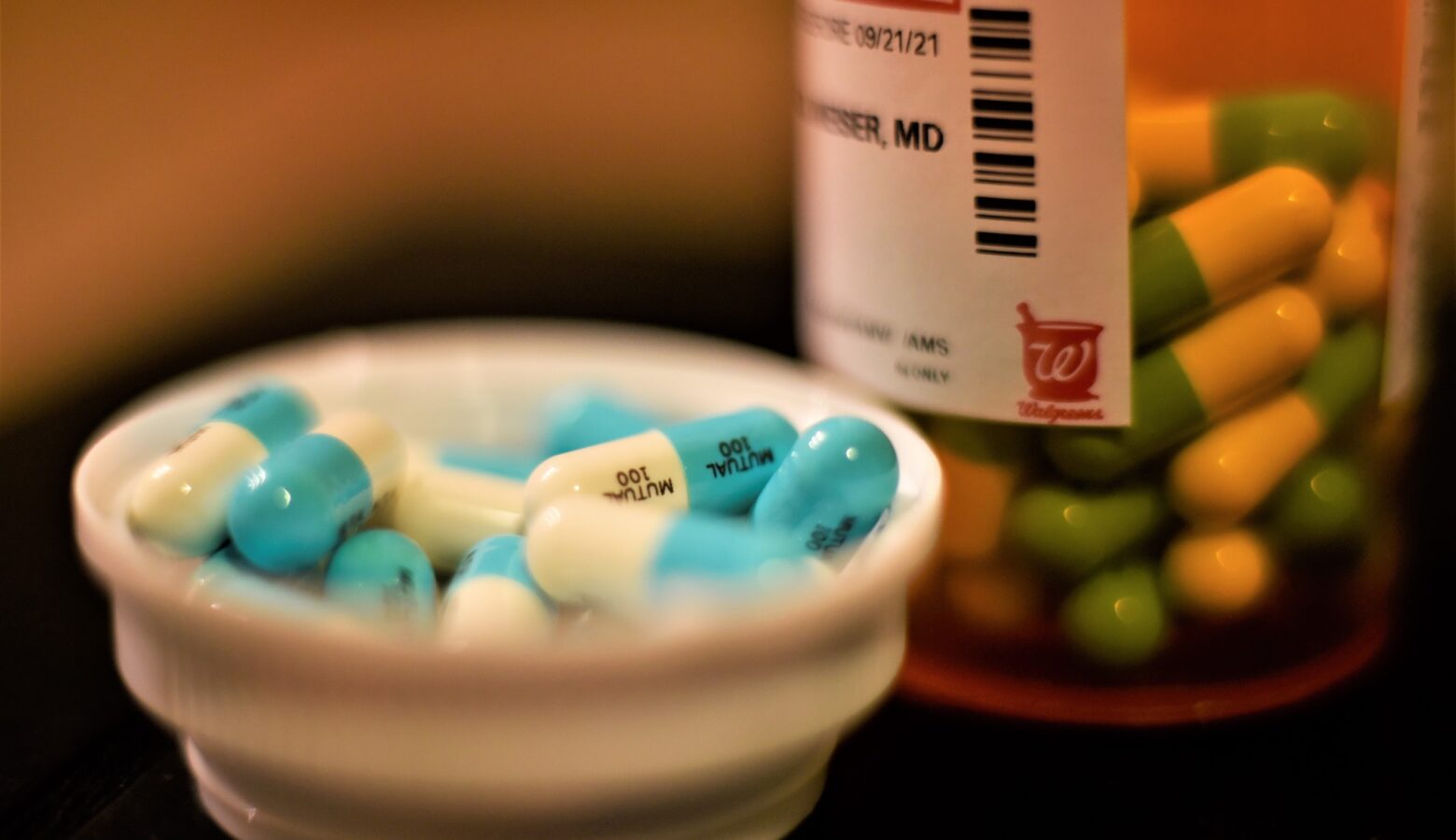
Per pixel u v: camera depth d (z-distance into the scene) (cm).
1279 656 23
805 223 24
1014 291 22
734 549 22
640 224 33
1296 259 23
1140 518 23
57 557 25
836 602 21
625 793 21
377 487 23
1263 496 23
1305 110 22
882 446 22
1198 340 23
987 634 23
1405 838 22
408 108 32
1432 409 27
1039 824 22
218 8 30
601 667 20
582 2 32
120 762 23
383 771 21
